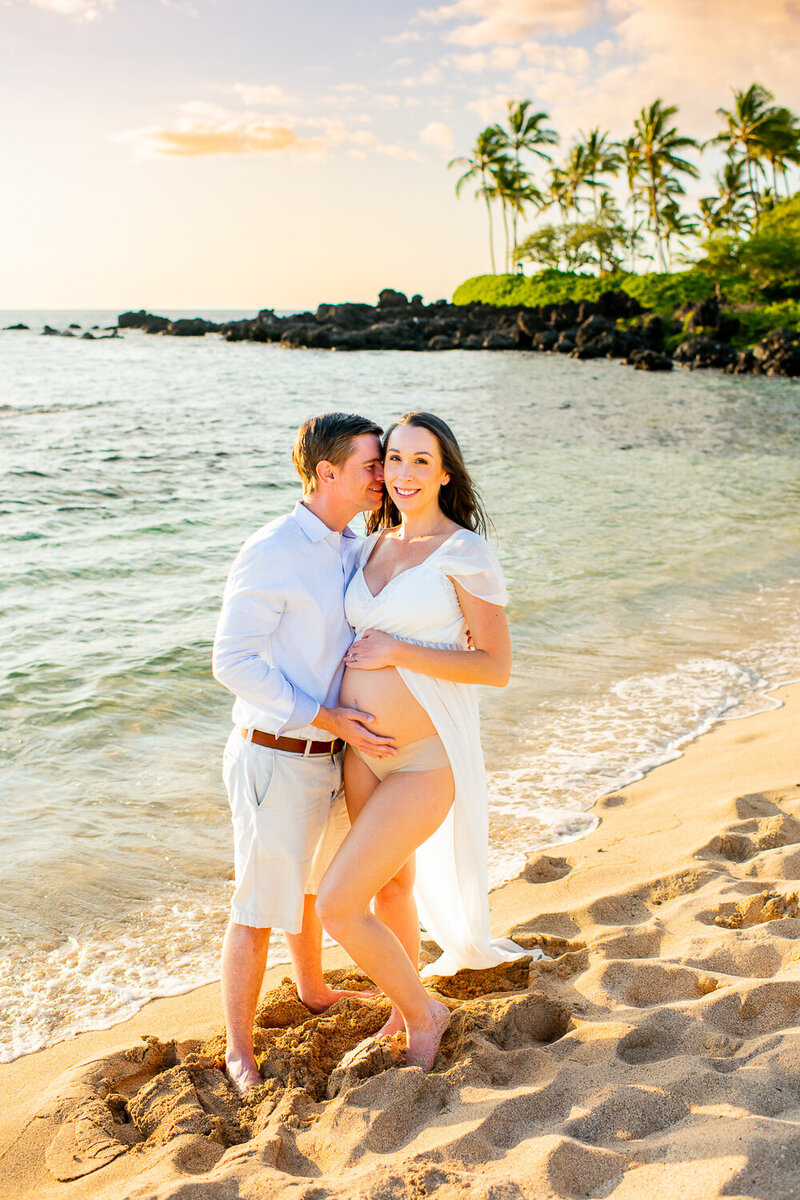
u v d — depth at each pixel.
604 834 4.02
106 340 72.00
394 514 2.91
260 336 66.44
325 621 2.60
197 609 7.49
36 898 3.62
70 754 4.95
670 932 3.04
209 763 4.90
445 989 2.90
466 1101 2.17
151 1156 2.18
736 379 35.47
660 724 5.33
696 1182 1.74
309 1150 2.12
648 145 60.72
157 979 3.15
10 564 8.69
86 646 6.55
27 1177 2.18
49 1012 2.97
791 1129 1.83
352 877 2.41
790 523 10.93
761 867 3.42
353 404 25.56
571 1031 2.48
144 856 3.97
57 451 16.19
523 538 10.00
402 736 2.52
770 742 4.91
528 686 5.96
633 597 7.95
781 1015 2.40
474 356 51.44
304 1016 2.81
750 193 62.03
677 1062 2.21
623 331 49.84
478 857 2.65
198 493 12.62
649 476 14.12
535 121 66.75
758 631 7.08
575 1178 1.83
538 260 67.81
